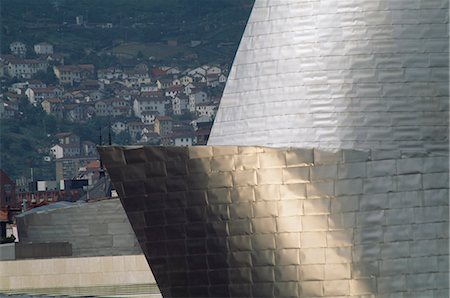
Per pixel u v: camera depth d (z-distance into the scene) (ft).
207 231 234.79
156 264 237.45
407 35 248.32
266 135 253.24
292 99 252.01
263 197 232.32
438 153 243.19
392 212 229.45
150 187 235.20
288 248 232.32
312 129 250.37
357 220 230.27
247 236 233.55
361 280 230.48
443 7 247.91
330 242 231.09
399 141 247.09
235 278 234.58
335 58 250.57
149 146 234.17
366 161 229.86
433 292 229.25
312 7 252.62
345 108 249.14
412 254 229.45
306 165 231.09
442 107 246.68
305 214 231.30
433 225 229.45
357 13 250.16
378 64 248.73
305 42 252.42
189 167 233.76
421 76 247.29
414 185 229.45
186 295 237.45
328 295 231.50
